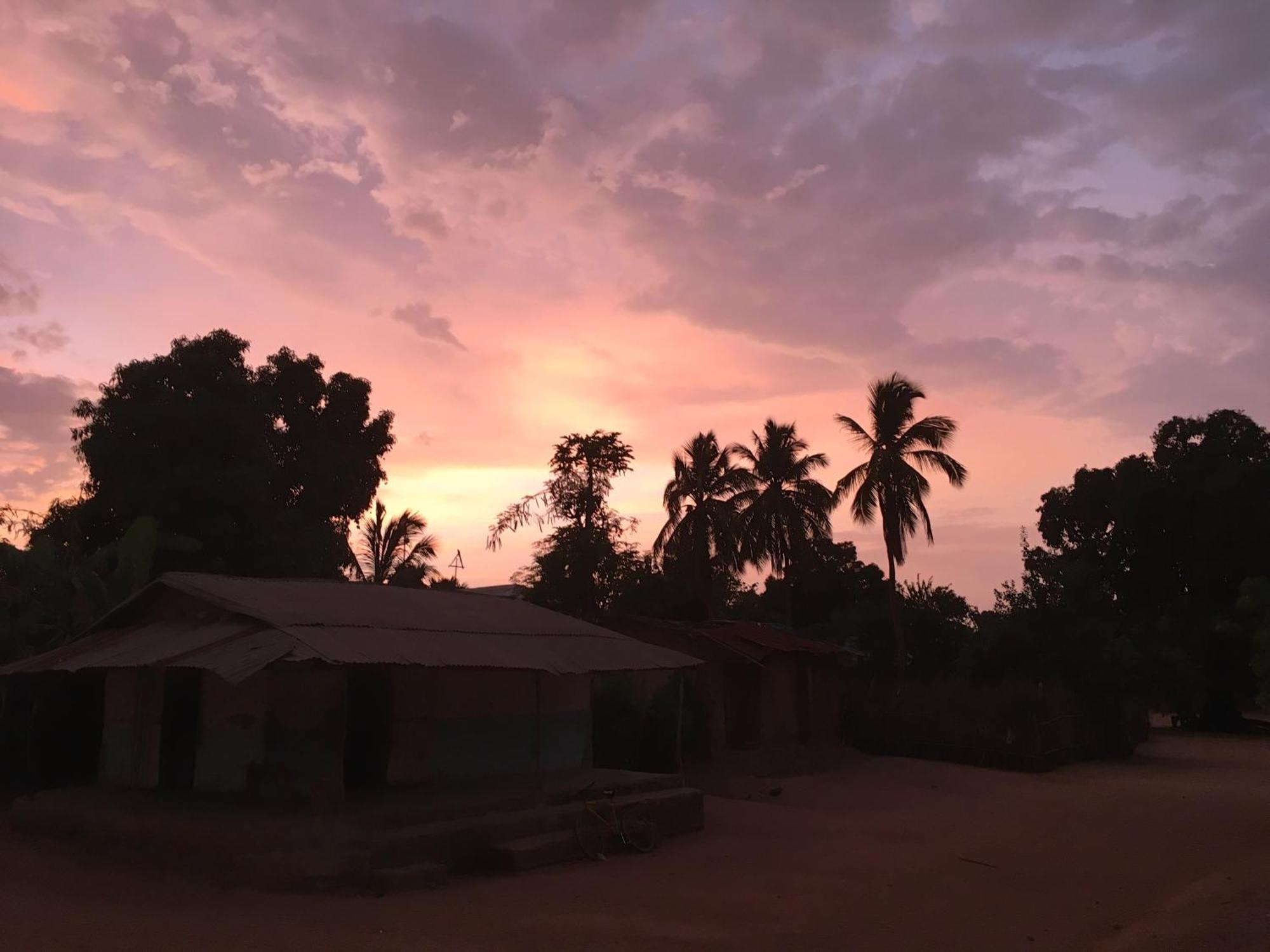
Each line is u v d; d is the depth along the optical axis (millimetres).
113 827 11211
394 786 13578
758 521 39656
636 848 13023
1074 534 48406
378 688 13922
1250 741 37594
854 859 12930
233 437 27156
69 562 20109
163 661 11141
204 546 26141
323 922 8703
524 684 16016
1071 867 12656
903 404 36688
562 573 28938
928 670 39875
